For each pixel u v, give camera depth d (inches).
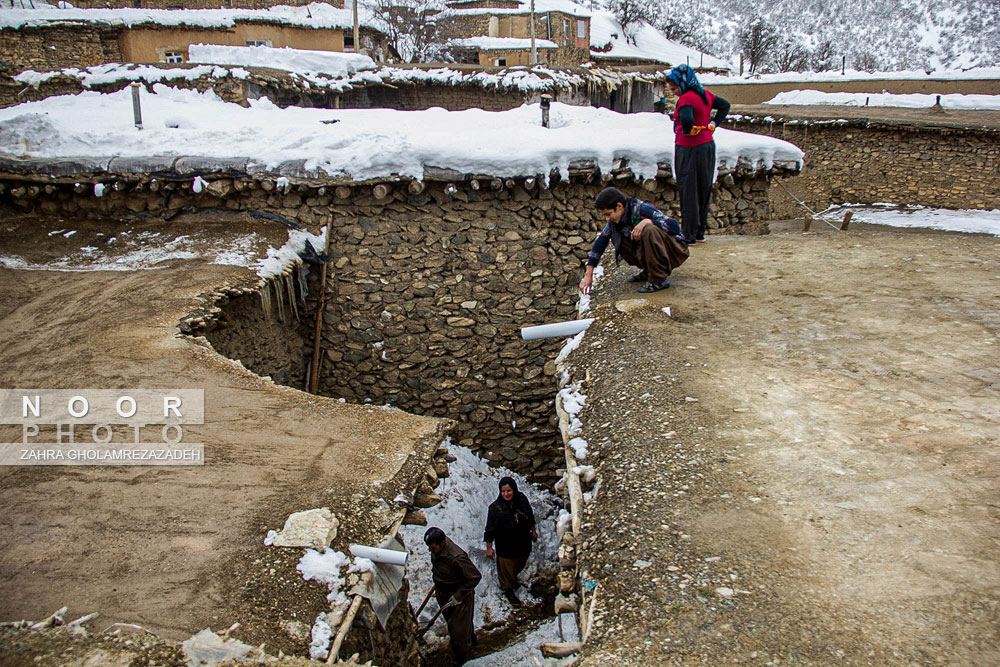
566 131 337.1
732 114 809.5
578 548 124.0
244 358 269.6
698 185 269.9
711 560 109.3
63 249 301.7
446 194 308.0
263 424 176.4
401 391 326.3
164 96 497.7
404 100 655.8
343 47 874.8
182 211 317.4
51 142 321.7
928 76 984.9
